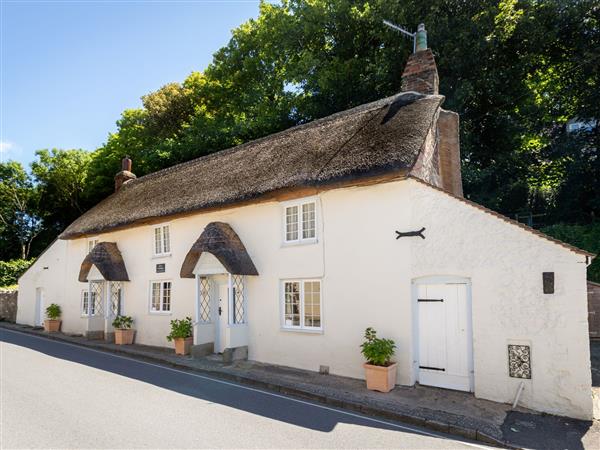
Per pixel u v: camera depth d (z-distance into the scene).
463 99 18.34
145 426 6.37
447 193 8.52
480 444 5.96
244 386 9.16
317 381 9.16
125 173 22.77
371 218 9.55
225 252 11.51
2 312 25.34
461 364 8.23
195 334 12.41
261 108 25.34
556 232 19.92
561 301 7.10
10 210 36.41
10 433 6.04
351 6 21.05
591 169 21.73
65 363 11.72
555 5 18.95
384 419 7.00
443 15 19.61
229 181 13.02
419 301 8.82
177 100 29.48
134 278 16.22
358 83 20.69
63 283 20.55
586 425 6.50
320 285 10.36
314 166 10.38
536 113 21.34
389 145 9.37
